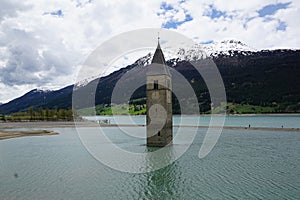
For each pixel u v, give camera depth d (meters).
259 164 57.25
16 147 85.56
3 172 51.66
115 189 40.53
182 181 44.69
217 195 37.50
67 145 88.75
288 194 37.56
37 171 52.28
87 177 47.56
